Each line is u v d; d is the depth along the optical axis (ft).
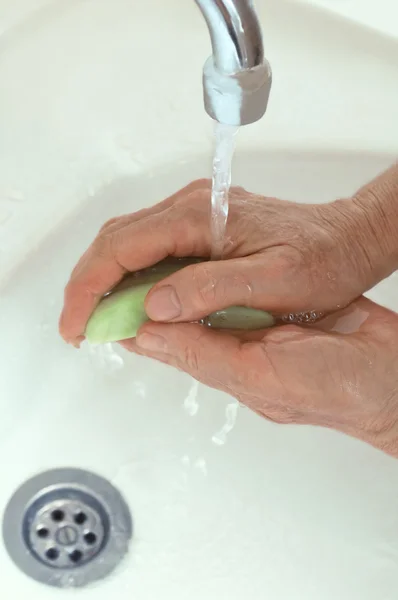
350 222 2.00
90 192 2.19
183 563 2.09
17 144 2.16
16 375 2.13
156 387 2.25
